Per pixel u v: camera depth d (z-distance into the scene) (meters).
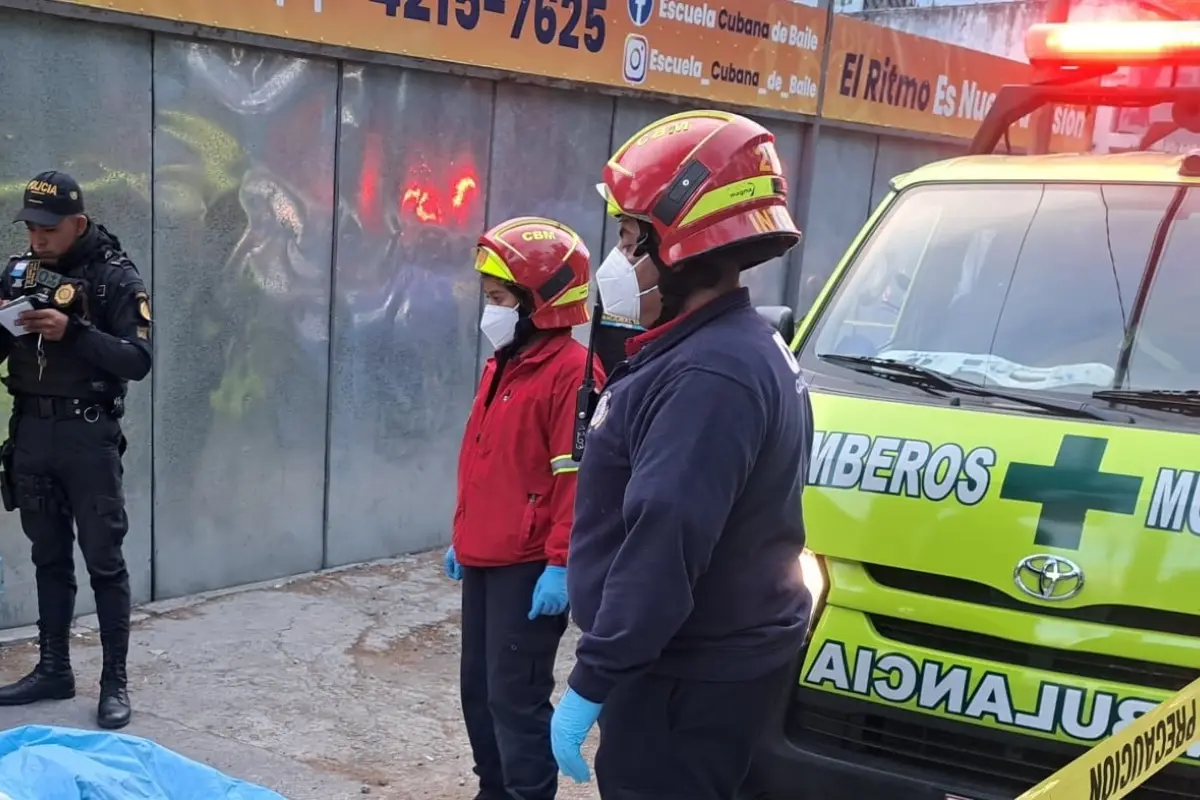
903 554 2.83
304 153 5.54
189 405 5.30
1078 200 3.69
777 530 2.18
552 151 6.75
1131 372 3.18
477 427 3.31
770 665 2.20
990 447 2.91
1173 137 9.56
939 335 3.50
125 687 4.11
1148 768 2.33
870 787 2.78
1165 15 6.97
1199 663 2.54
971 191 3.89
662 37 7.16
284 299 5.59
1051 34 4.25
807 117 8.62
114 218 4.88
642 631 1.99
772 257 2.19
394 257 6.04
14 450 3.97
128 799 2.84
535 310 3.19
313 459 5.87
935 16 14.26
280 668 4.72
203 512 5.45
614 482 2.19
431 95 6.02
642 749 2.22
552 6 6.42
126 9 4.69
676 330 2.15
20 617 4.91
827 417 3.18
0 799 2.49
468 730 3.48
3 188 4.52
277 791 3.68
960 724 2.72
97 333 3.77
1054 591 2.66
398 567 6.18
